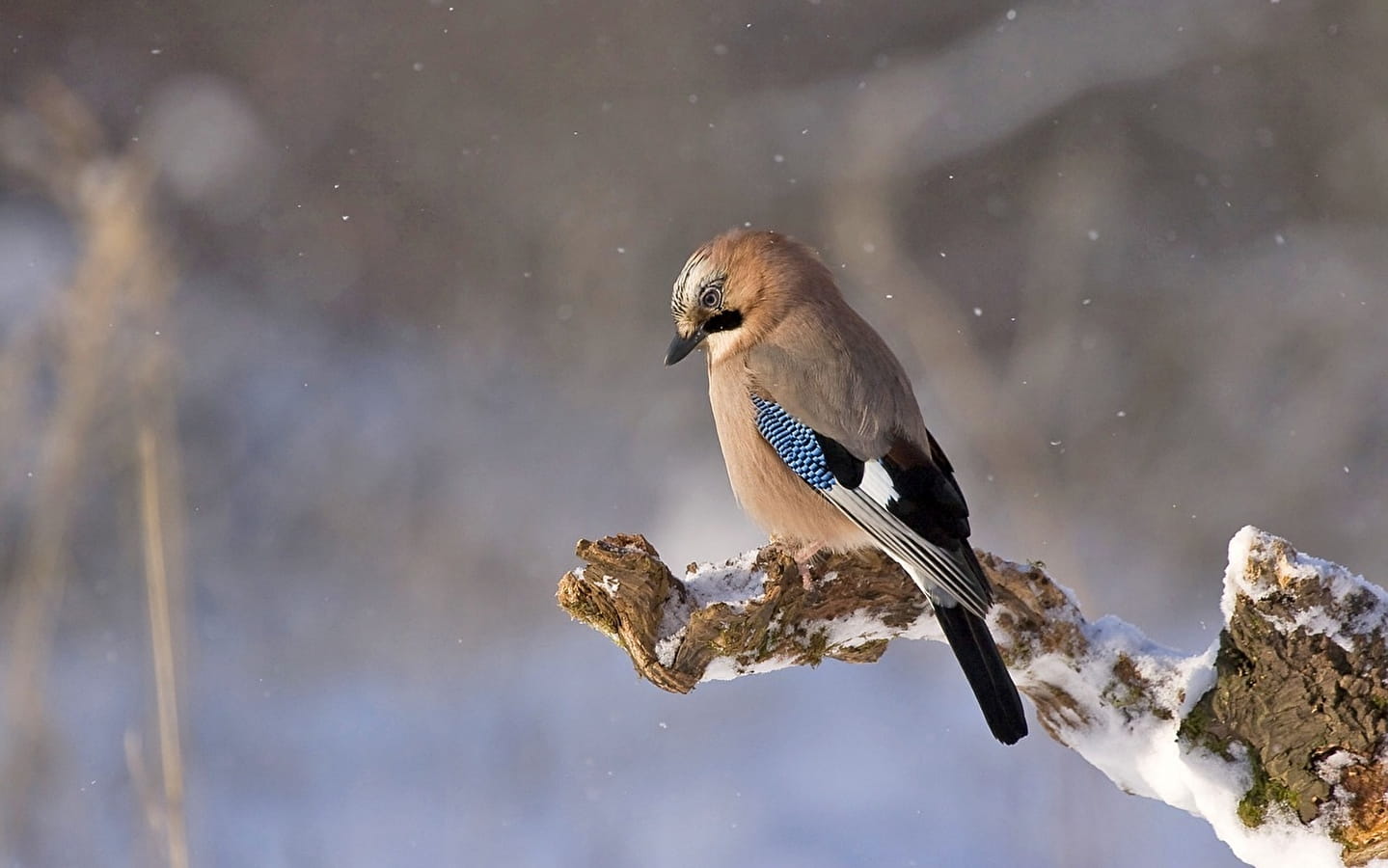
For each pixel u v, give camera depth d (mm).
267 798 10516
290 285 19141
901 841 9656
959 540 5230
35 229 17109
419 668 12625
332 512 15062
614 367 17656
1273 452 15219
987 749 10930
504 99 20922
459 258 19641
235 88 21062
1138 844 8070
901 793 10344
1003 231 18766
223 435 16344
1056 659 4941
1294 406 15695
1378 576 13992
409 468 15906
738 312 6586
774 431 6336
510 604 13750
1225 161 19266
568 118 20688
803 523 6363
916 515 5441
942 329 13055
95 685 11695
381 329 18906
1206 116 19625
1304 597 4035
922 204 19016
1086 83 19719
